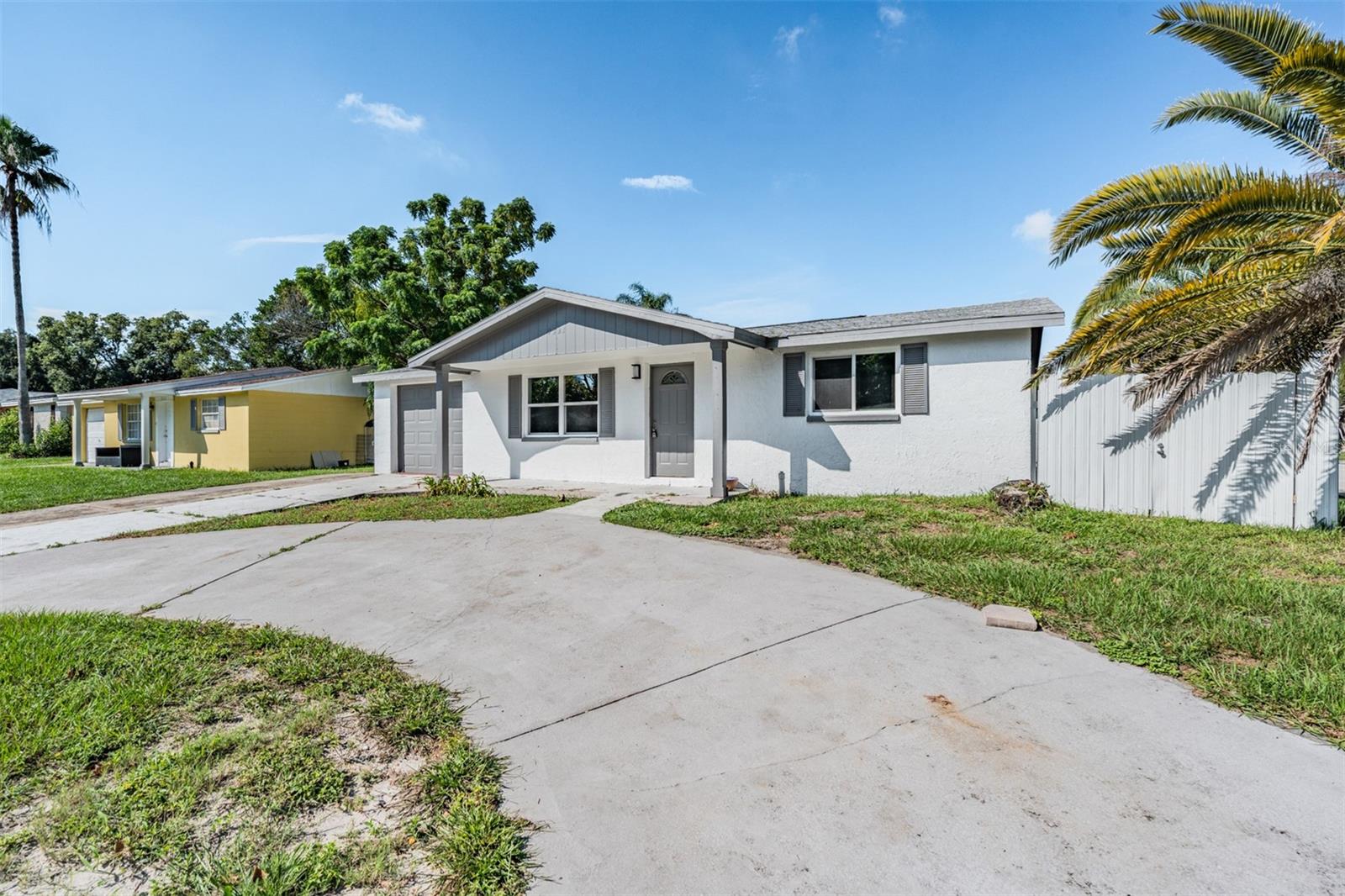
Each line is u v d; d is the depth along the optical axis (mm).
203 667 3256
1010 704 2734
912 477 8844
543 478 12039
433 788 2191
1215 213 5926
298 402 18406
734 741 2504
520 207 22656
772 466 9844
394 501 9594
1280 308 5938
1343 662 2932
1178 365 6289
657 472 11031
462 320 19969
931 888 1666
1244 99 7086
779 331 9742
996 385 8312
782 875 1736
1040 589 4172
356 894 1681
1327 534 5746
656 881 1726
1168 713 2633
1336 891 1619
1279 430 6250
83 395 20625
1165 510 6891
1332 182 6316
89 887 1713
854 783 2178
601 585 4797
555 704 2895
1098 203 7039
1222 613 3699
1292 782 2121
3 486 12727
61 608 4469
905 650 3371
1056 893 1635
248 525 7766
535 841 1912
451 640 3744
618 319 9461
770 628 3766
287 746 2475
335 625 4047
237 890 1676
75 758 2371
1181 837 1847
